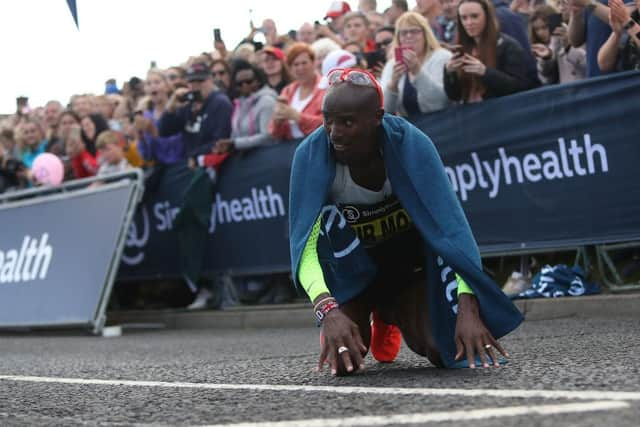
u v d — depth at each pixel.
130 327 24.97
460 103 19.52
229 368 11.28
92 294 23.41
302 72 22.17
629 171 17.12
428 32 19.78
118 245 23.52
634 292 17.52
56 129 29.28
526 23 19.05
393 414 6.21
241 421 6.50
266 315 22.38
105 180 26.28
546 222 18.28
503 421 5.56
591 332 13.28
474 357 7.89
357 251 8.70
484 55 18.94
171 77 27.28
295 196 8.60
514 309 8.05
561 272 18.17
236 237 23.89
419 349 9.22
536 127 18.30
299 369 10.39
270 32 26.59
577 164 17.81
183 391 8.75
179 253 25.33
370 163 8.47
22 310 24.86
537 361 9.16
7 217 26.22
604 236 17.50
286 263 22.70
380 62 21.50
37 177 25.91
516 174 18.67
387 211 8.86
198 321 24.16
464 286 8.11
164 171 25.55
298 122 21.88
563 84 17.91
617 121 17.22
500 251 18.97
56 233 24.83
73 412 7.73
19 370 12.82
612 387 6.79
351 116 7.97
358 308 9.27
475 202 19.34
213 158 23.84
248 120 23.42
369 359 11.14
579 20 18.03
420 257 9.14
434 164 8.39
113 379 10.62
